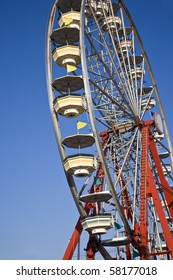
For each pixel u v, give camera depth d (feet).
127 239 90.17
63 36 95.61
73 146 89.61
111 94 104.68
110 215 86.69
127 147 99.81
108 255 97.86
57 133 89.15
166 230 91.50
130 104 102.12
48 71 93.86
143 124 105.50
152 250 104.53
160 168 106.11
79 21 97.04
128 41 116.57
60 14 99.50
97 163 89.71
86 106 85.51
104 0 111.24
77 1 98.02
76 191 88.84
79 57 92.94
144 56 115.24
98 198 87.25
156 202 94.07
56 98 89.10
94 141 86.17
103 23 111.65
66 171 87.56
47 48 95.66
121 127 104.32
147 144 101.71
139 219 89.86
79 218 94.02
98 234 87.04
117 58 102.53
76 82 90.07
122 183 98.53
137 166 97.86
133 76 115.65
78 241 92.22
